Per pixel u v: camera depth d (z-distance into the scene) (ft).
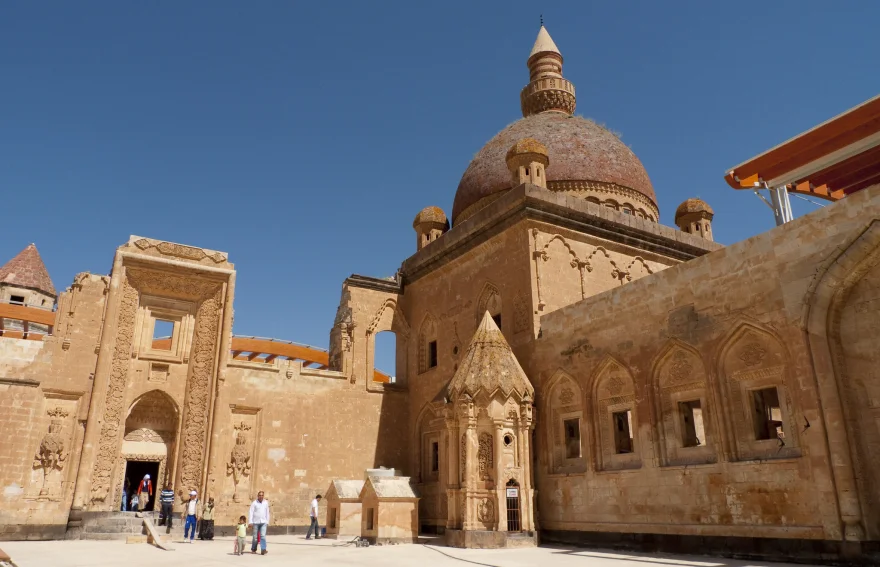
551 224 90.22
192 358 101.14
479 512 73.87
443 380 101.04
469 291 98.78
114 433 92.99
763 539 55.52
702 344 63.72
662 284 69.15
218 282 104.42
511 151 95.81
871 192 52.08
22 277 184.44
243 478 95.35
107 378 93.25
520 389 78.38
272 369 101.04
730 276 62.28
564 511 75.92
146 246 100.37
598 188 108.06
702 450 63.05
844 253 53.21
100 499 90.22
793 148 65.31
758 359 59.16
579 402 77.10
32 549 71.20
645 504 66.74
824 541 51.06
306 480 98.73
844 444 50.90
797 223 57.16
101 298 96.53
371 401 106.93
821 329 54.08
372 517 78.69
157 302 102.27
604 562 56.08
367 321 110.52
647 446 67.67
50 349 91.20
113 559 61.31
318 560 59.88
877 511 49.60
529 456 77.30
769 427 65.36
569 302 88.58
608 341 74.33
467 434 75.82
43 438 87.92
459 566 54.03
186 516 84.12
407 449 107.45
